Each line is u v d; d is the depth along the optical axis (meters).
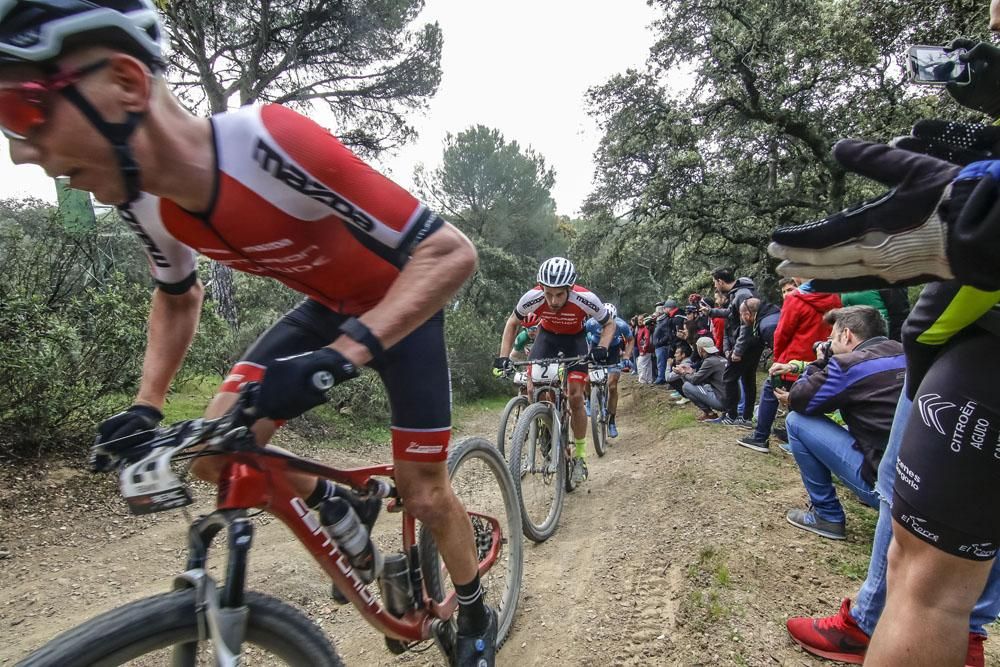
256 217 1.17
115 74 0.88
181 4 8.67
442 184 25.59
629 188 17.48
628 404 9.34
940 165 0.97
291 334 1.57
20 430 3.60
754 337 5.46
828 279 1.12
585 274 20.08
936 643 1.08
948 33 7.25
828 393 2.49
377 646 2.10
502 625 2.12
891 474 1.63
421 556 1.76
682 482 3.68
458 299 20.67
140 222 1.28
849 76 12.34
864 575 2.38
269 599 1.11
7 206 5.26
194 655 1.09
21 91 0.82
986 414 1.02
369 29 10.59
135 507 0.94
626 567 2.57
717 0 13.51
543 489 3.25
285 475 1.24
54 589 2.57
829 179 14.91
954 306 1.05
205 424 1.01
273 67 10.70
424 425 1.49
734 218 15.87
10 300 3.51
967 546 1.05
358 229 1.20
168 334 1.44
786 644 1.92
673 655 1.90
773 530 2.75
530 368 3.71
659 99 15.97
